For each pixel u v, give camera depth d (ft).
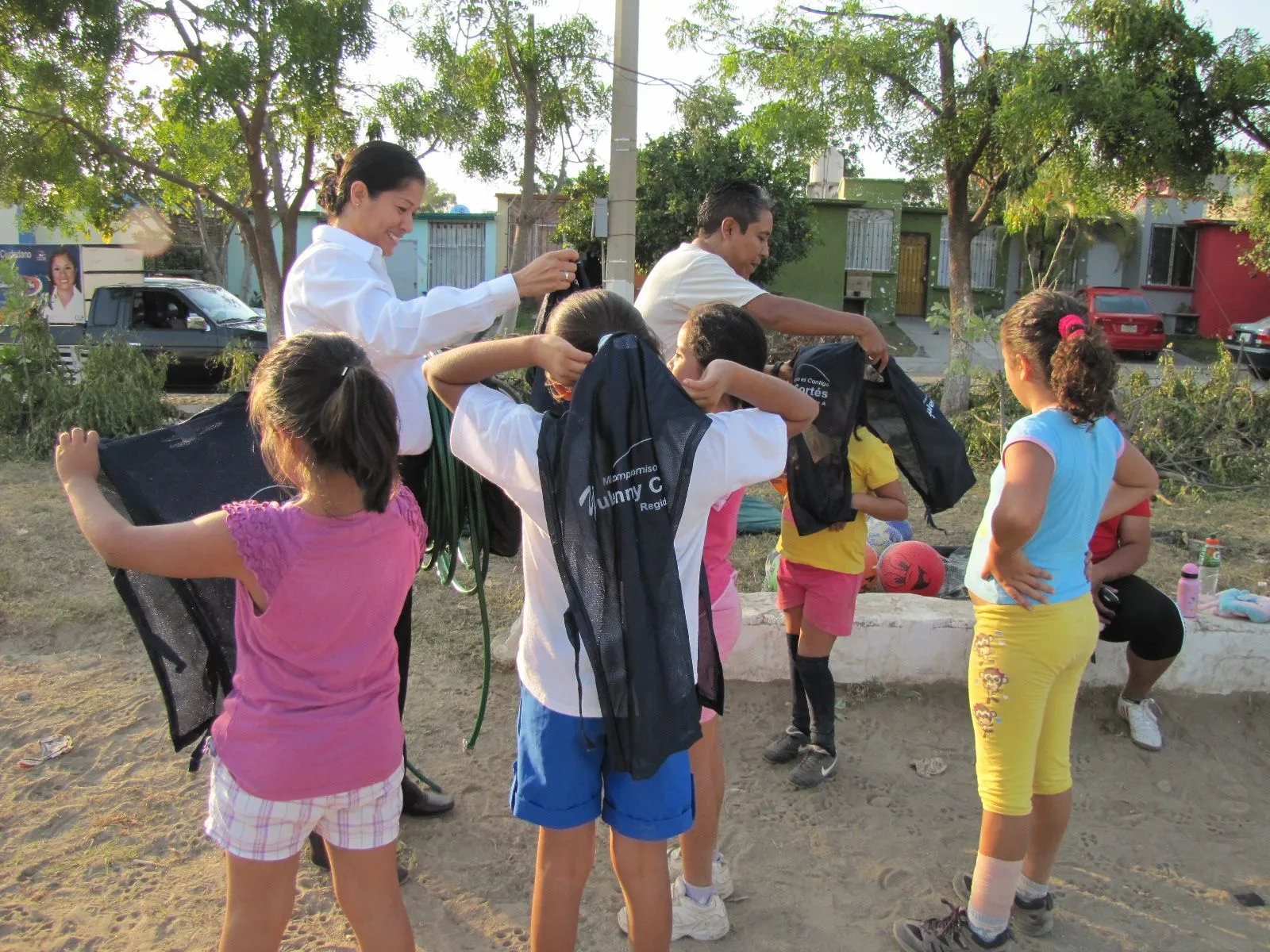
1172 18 34.24
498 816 11.45
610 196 27.61
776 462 6.98
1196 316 87.04
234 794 6.95
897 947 9.50
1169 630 12.92
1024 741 8.77
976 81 34.88
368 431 6.63
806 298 81.41
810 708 12.73
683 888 9.59
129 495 8.36
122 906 9.68
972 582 9.11
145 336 45.85
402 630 10.63
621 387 6.73
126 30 35.24
